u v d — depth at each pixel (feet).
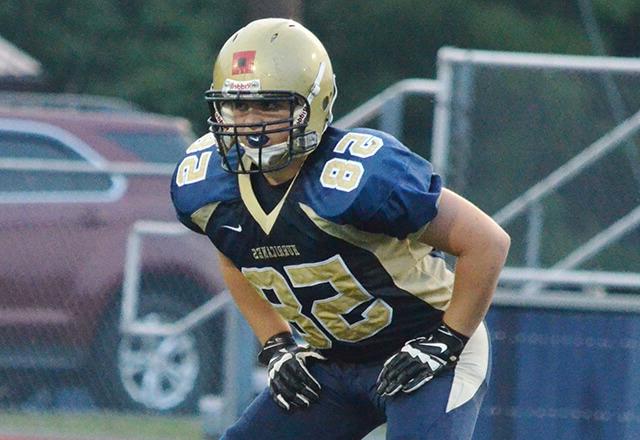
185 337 108.88
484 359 56.80
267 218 52.47
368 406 57.93
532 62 94.53
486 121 94.63
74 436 103.40
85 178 111.65
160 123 121.29
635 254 95.91
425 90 95.20
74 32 237.86
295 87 51.57
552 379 86.02
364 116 95.91
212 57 237.66
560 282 94.79
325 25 245.04
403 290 53.72
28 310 107.86
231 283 59.16
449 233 52.47
